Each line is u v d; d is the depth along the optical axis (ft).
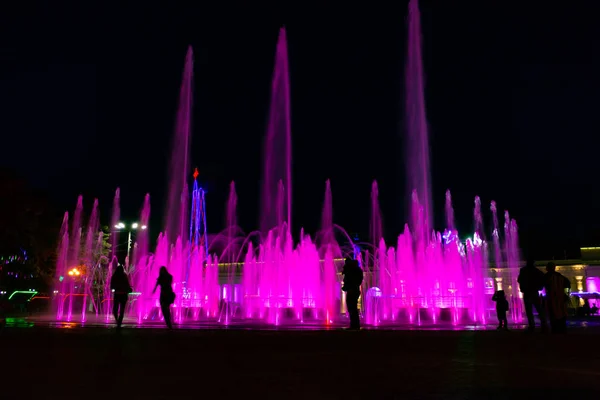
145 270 105.29
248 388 15.30
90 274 120.67
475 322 50.14
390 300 56.34
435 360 21.07
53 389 15.07
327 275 85.05
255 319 55.67
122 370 18.53
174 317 57.11
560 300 34.40
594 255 139.23
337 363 20.25
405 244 100.07
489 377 17.16
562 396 14.17
